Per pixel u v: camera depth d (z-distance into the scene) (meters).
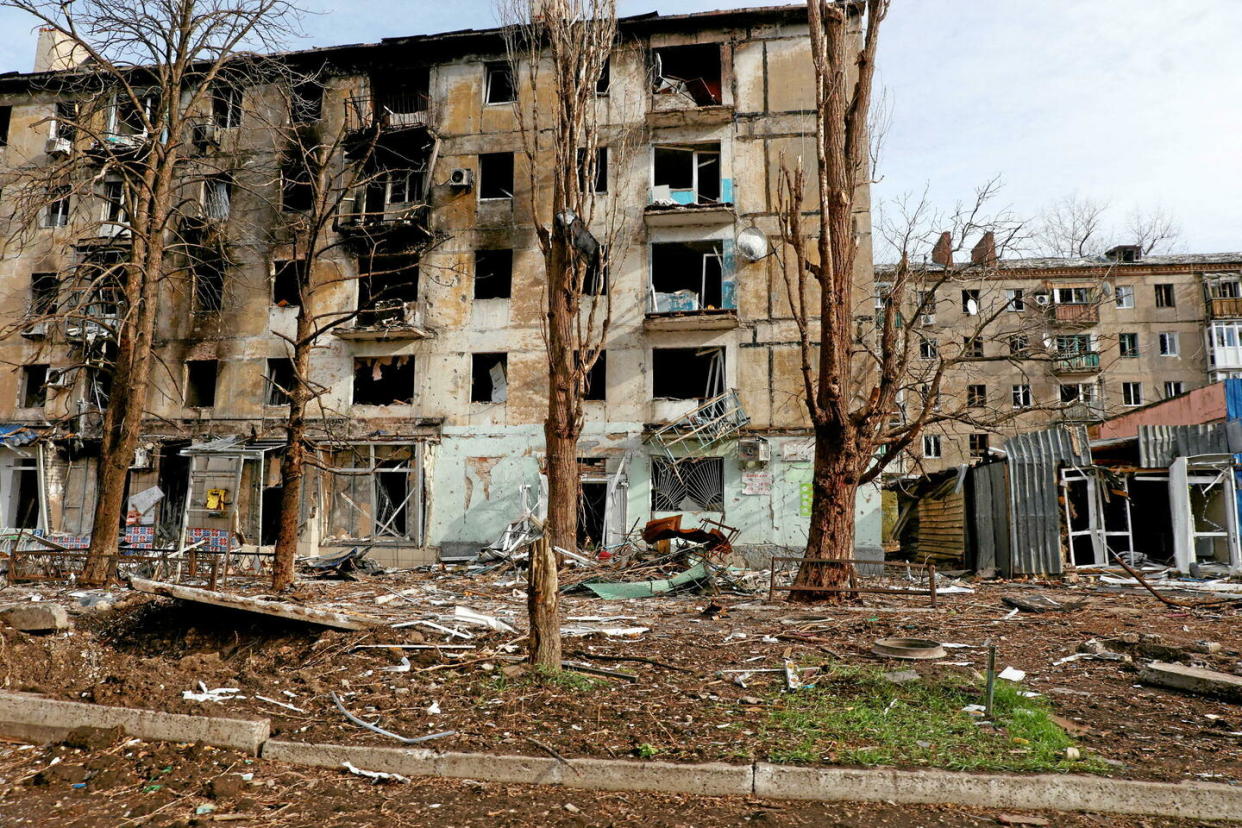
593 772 4.37
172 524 22.83
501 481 21.55
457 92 23.62
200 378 24.36
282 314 23.25
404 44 23.52
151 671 6.32
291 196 24.75
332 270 23.25
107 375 23.66
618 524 20.77
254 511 21.77
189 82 23.47
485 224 22.86
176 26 15.70
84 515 23.23
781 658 7.21
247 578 15.28
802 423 20.77
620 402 21.56
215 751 4.87
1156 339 35.78
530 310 22.28
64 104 25.17
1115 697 5.90
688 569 14.40
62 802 4.20
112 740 5.02
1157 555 19.11
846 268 12.21
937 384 13.64
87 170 21.17
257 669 6.87
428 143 23.19
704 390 23.83
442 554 21.20
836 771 4.18
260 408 22.86
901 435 13.16
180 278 23.58
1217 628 9.17
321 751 4.72
